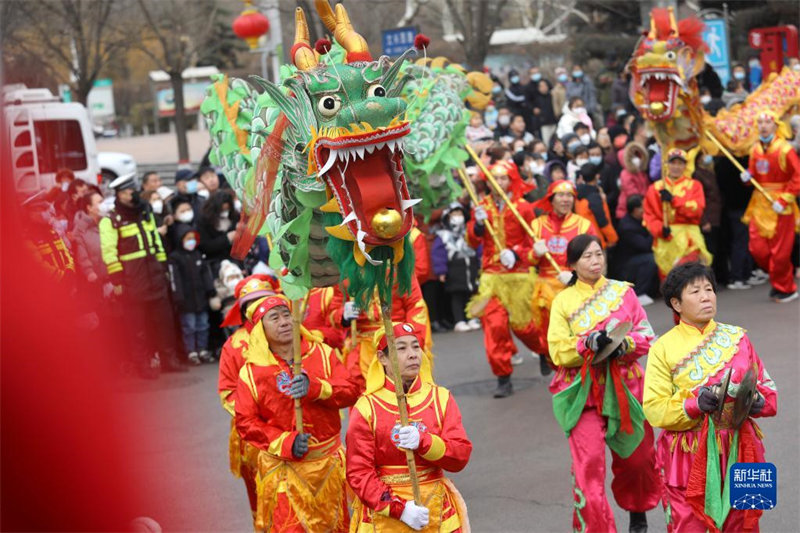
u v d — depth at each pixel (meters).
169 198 14.70
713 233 16.30
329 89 5.13
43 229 3.29
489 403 11.09
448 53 32.19
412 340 5.62
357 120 5.01
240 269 14.42
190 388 12.52
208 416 11.20
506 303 11.13
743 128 15.40
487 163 14.13
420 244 8.62
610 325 6.84
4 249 2.96
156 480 8.79
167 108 43.88
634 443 6.84
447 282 15.05
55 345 3.07
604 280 7.05
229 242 14.12
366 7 29.27
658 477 6.96
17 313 3.00
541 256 10.55
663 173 14.14
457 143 8.52
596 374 6.79
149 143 41.53
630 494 6.99
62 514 3.18
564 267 10.55
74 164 20.47
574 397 6.86
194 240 13.83
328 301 8.23
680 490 5.86
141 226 12.92
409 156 7.93
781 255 14.71
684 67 14.08
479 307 11.14
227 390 6.96
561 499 7.98
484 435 9.93
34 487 3.15
